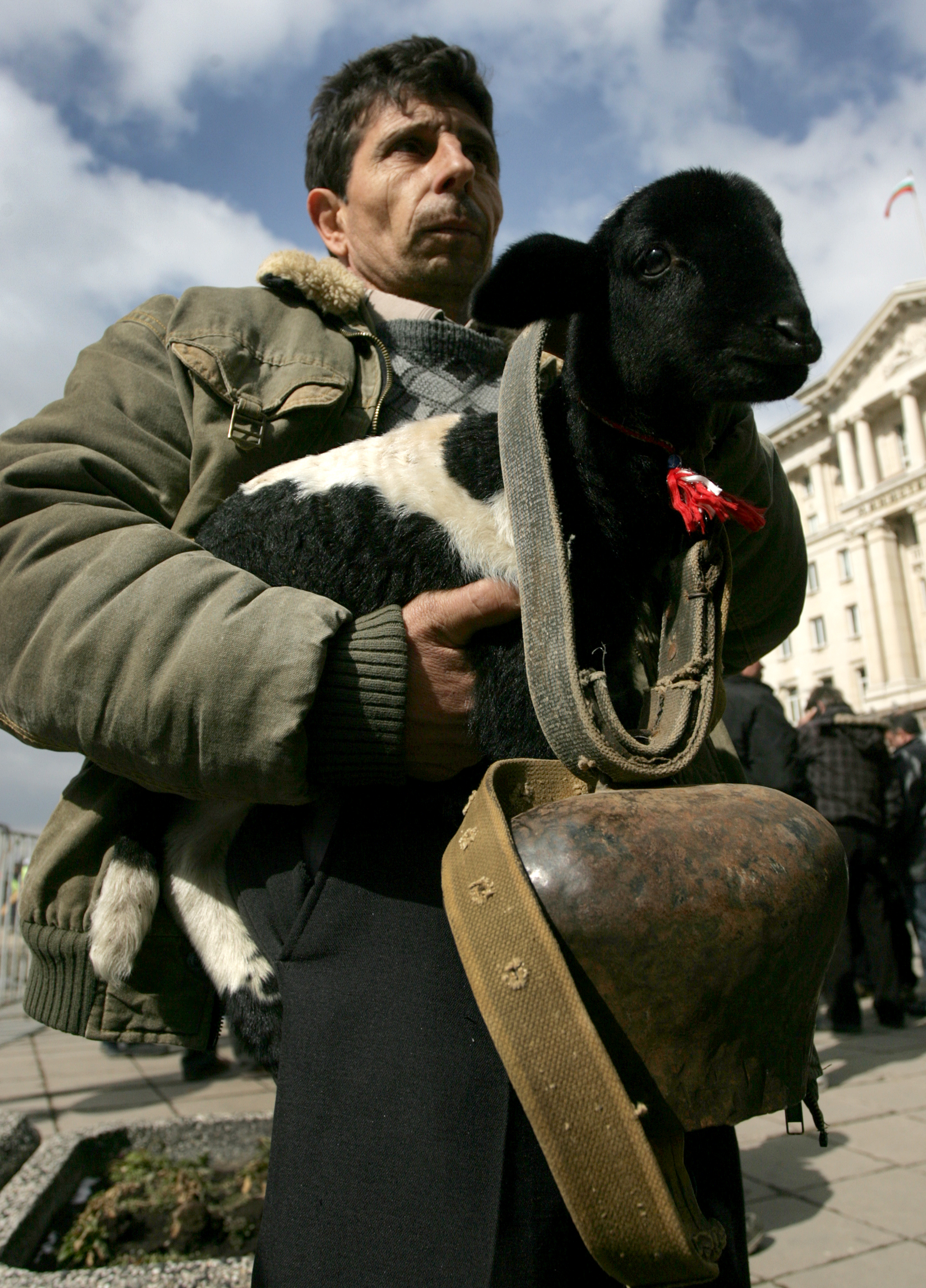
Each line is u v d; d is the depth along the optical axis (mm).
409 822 1312
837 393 42438
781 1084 956
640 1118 846
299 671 1148
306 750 1171
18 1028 6871
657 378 1446
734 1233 1324
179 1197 2760
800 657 45062
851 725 6086
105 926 1520
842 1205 3033
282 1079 1212
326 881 1277
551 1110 821
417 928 1223
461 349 1881
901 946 6293
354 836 1297
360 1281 1075
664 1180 818
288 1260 1112
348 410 1731
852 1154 3516
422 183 1990
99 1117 4086
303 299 1774
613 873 872
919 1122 3844
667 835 906
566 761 1058
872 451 41344
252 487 1672
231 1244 2535
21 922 1587
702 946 867
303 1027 1205
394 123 2010
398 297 2059
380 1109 1131
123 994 1557
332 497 1593
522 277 1484
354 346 1772
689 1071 889
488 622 1294
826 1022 5855
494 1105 1124
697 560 1203
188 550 1308
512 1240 1089
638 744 1035
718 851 903
